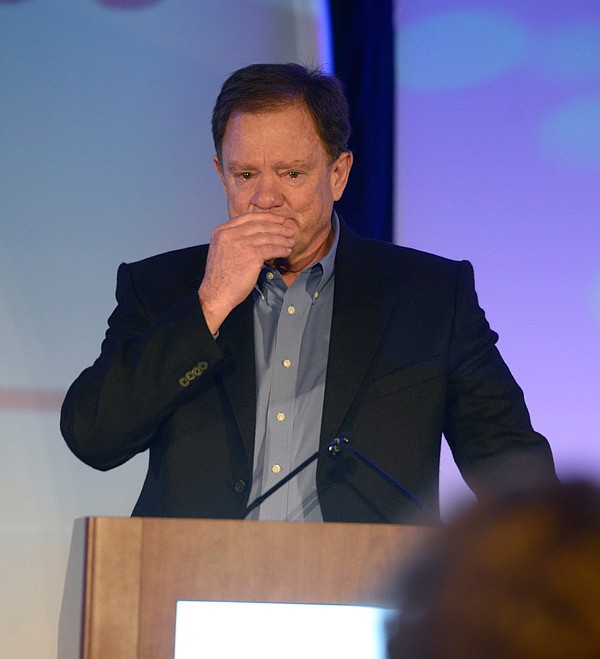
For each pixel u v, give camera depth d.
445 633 1.45
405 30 11.91
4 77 11.34
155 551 4.24
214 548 4.27
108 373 6.09
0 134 11.25
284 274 7.11
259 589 4.27
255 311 6.98
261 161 6.66
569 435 11.17
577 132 11.52
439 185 11.70
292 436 6.61
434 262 7.43
